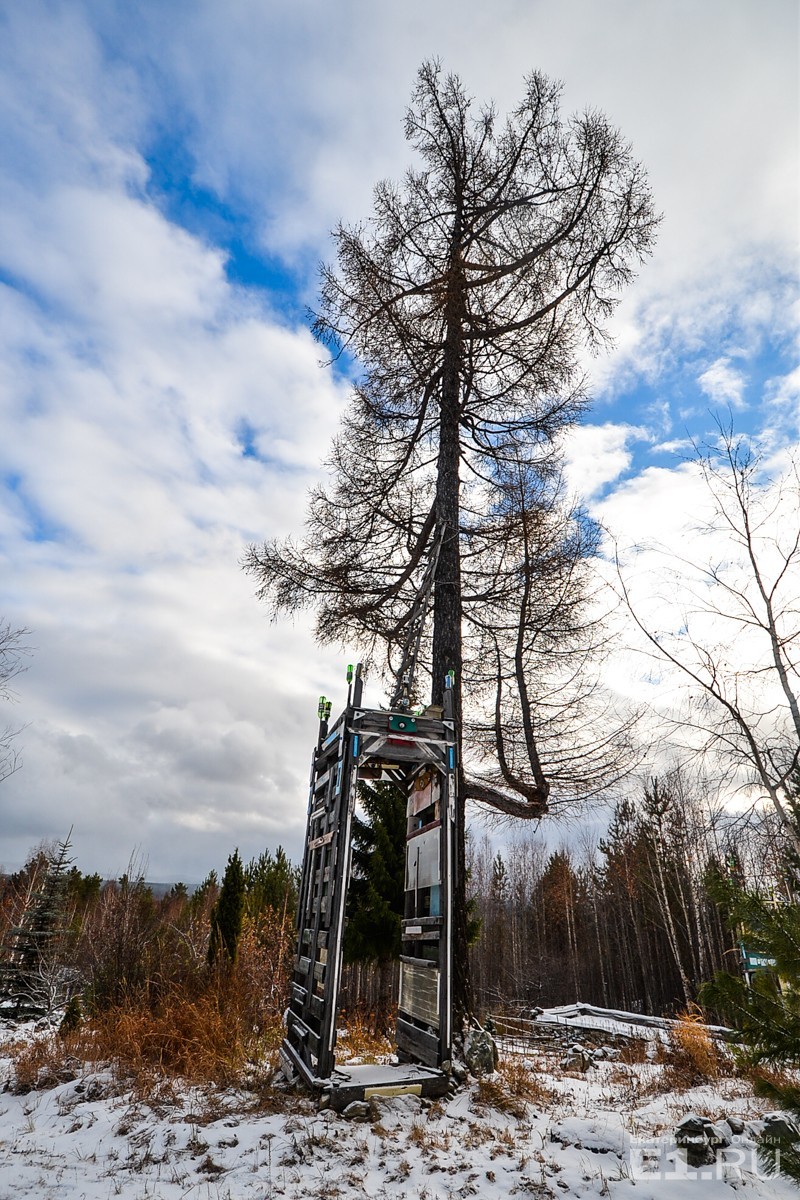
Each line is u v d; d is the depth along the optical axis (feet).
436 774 24.12
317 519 36.96
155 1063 23.49
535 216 37.11
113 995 34.40
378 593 35.37
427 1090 19.27
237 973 34.81
